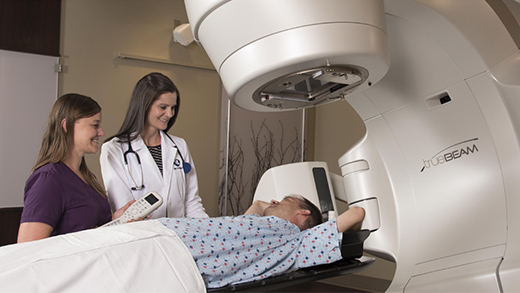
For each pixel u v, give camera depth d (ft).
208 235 4.49
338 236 4.65
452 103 3.79
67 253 3.49
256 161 14.53
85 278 3.38
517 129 3.44
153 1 12.89
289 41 2.82
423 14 3.39
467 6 3.41
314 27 2.81
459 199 3.86
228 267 4.42
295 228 5.08
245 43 2.96
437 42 3.58
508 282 3.28
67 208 4.65
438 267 3.97
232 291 4.05
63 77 11.50
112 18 12.21
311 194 6.74
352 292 12.66
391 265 13.11
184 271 3.90
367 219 4.87
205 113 13.76
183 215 6.48
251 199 14.46
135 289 3.50
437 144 4.03
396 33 3.67
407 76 3.95
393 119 4.32
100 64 12.01
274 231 4.85
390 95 4.18
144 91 6.09
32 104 11.03
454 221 3.90
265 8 2.86
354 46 2.84
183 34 12.51
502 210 3.57
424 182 4.19
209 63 13.89
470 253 3.76
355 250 4.82
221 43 3.12
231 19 2.98
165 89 6.12
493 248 3.60
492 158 3.62
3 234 10.65
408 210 4.36
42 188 4.46
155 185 6.18
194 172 6.91
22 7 10.89
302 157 15.43
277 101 3.57
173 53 13.20
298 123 15.53
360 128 14.53
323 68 2.99
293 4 2.82
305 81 3.30
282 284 4.36
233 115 14.01
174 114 6.53
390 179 4.55
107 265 3.53
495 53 3.46
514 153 3.47
